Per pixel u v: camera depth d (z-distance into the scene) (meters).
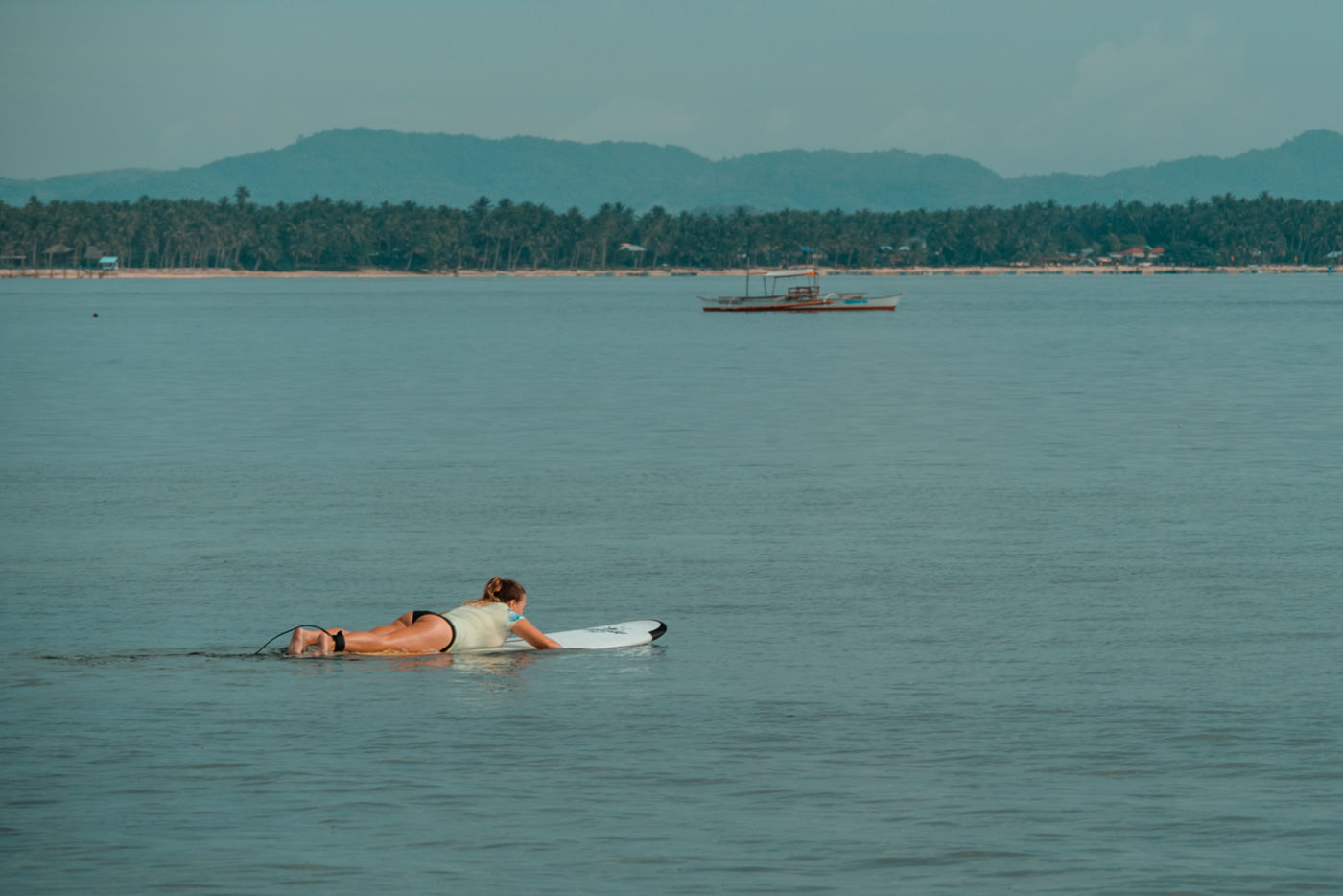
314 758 29.91
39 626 44.19
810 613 45.75
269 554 56.50
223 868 23.59
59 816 26.19
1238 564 53.28
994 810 26.47
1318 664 38.25
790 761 29.64
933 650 40.31
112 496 72.25
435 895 22.48
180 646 41.62
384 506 69.00
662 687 36.38
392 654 40.12
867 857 24.12
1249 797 27.06
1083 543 58.03
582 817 26.14
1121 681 36.50
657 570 53.28
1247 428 103.25
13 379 158.62
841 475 79.62
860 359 197.38
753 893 22.59
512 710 34.06
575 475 80.19
